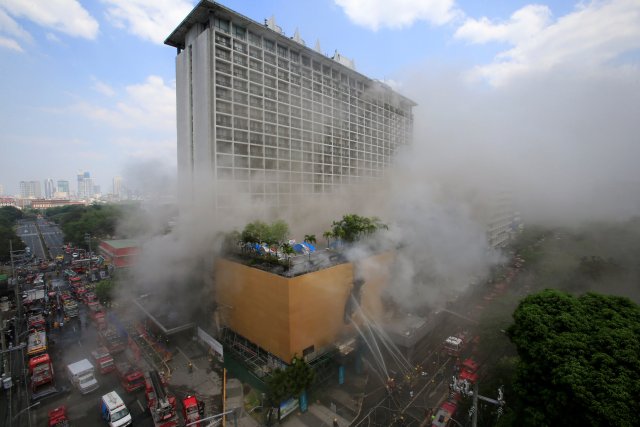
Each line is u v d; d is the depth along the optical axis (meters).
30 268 73.81
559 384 18.55
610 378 17.30
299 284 28.95
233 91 43.44
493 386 27.36
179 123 47.88
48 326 44.34
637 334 19.73
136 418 26.80
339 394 29.52
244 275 33.62
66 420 25.66
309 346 30.14
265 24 49.28
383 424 25.70
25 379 32.44
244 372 30.50
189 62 45.16
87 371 30.55
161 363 34.22
